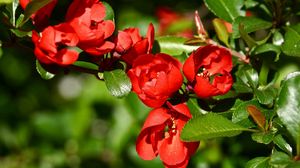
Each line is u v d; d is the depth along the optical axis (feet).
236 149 2.24
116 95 1.47
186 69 1.47
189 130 1.41
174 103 1.51
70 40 1.44
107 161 2.84
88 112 2.79
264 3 1.72
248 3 1.74
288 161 1.37
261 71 1.80
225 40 1.70
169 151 1.48
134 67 1.47
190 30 2.46
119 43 1.50
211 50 1.52
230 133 1.42
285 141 1.41
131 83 1.48
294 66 2.31
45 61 1.48
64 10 2.48
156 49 1.70
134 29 1.56
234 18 1.72
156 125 1.46
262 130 1.45
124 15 2.85
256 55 1.65
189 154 1.49
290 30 1.61
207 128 1.42
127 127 2.67
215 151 2.34
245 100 1.55
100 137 2.86
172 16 2.62
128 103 2.46
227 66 1.54
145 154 1.50
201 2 2.85
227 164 2.27
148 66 1.47
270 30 1.71
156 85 1.43
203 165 2.36
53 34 1.43
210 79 1.53
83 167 2.87
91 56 1.53
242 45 1.70
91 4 1.49
